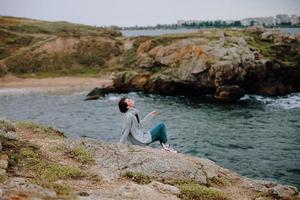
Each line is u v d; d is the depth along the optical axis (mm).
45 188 7324
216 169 10359
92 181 8398
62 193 7301
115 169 9188
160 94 54406
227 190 9312
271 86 51531
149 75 56031
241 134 29562
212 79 49719
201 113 39719
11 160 8578
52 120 36531
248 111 40625
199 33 63531
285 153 23719
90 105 45594
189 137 28594
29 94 55500
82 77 74000
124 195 7746
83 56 83438
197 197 8266
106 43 87750
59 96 53312
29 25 103625
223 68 48188
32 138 11008
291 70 52312
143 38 83750
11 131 11461
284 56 55031
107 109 42531
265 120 35531
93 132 30828
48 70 78188
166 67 56812
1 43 87625
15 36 91562
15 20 113250
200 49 52094
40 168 8531
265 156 23094
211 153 24016
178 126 32969
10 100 49750
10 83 68188
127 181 8727
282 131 30547
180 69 52562
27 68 77250
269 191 9430
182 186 8625
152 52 60656
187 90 52625
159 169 9406
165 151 10547
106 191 7875
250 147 25406
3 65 76500
